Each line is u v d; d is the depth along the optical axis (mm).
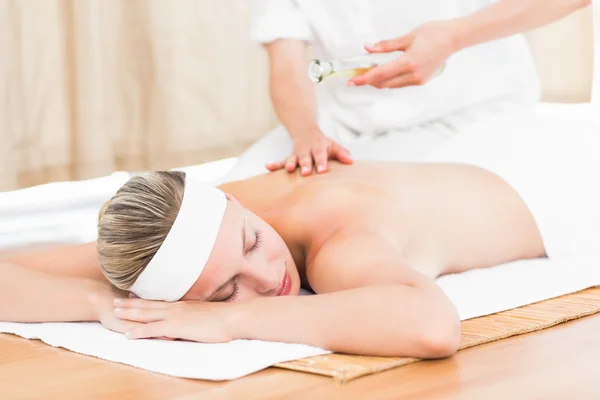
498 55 3141
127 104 4992
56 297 2154
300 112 2916
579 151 2746
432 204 2430
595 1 3830
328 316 1863
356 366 1738
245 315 1931
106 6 4812
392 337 1801
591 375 1711
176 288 1976
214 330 1918
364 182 2396
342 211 2240
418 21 3070
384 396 1609
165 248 1940
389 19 3076
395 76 2730
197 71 5207
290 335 1885
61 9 4613
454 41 2707
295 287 2133
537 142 2744
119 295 2152
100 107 4711
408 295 1839
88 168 4719
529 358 1832
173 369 1756
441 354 1804
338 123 3141
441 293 1875
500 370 1753
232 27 5332
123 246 1947
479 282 2395
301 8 3098
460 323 1905
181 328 1936
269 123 5574
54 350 1985
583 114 4664
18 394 1691
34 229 3965
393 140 2990
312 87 3016
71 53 4668
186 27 5125
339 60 2875
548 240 2646
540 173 2666
